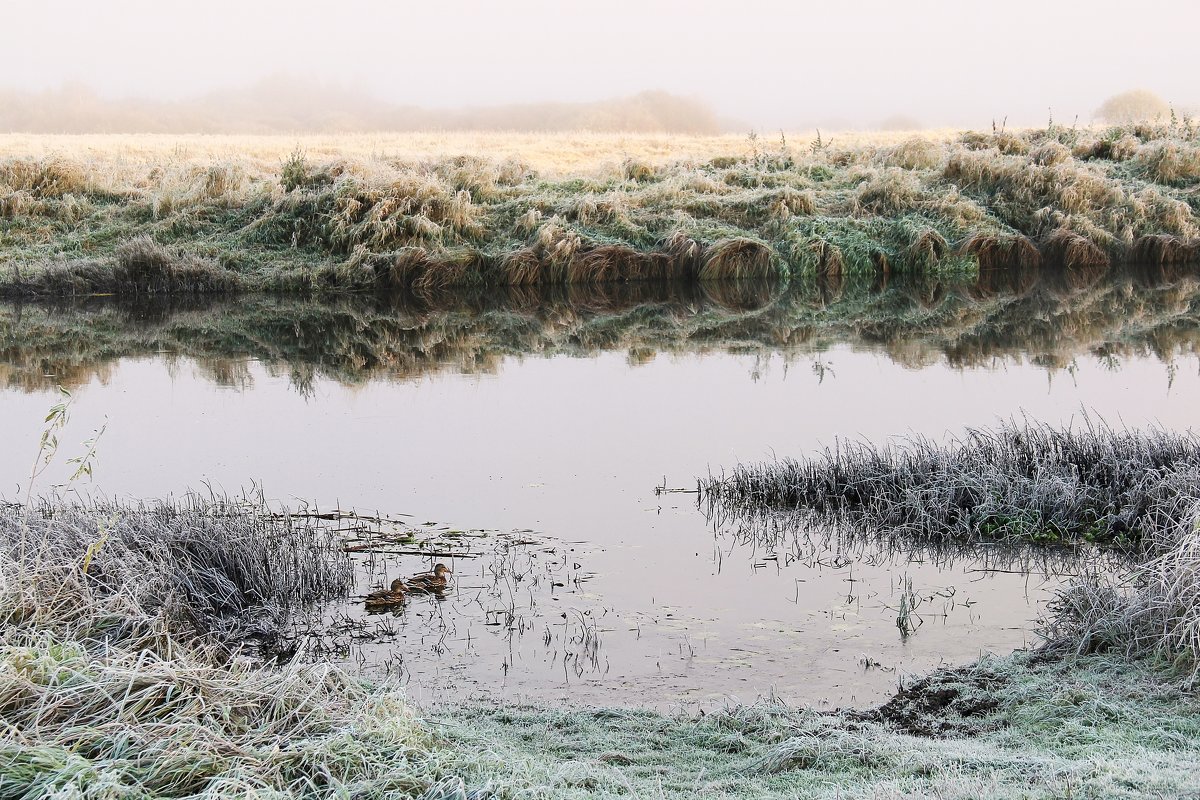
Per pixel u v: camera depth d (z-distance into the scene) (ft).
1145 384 42.47
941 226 83.41
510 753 14.32
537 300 73.26
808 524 27.89
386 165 89.35
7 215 84.28
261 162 102.78
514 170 94.63
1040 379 44.14
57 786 11.26
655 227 84.23
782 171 93.91
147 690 13.38
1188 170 90.43
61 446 35.86
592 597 23.02
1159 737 15.03
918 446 31.30
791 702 17.99
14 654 13.61
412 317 66.80
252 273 78.64
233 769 12.11
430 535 27.07
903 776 13.65
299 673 15.52
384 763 12.75
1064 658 18.63
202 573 22.90
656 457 34.14
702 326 62.08
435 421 39.60
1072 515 27.04
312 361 52.65
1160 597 18.38
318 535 26.84
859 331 58.90
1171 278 76.33
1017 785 12.61
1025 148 95.55
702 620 21.75
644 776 14.65
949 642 20.48
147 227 83.41
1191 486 25.34
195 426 38.88
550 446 35.70
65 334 60.64
